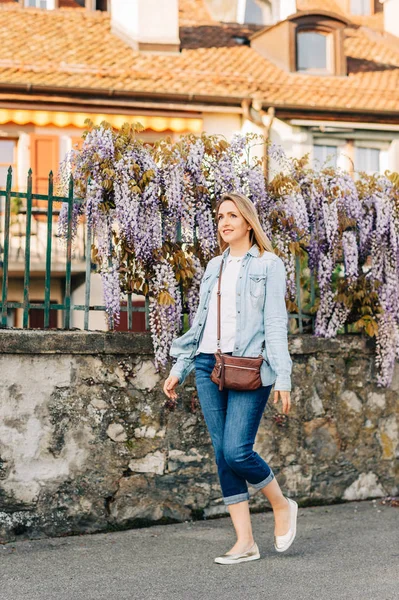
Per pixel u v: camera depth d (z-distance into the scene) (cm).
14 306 484
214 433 405
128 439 492
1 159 1519
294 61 1655
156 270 500
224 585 358
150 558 410
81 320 1473
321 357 563
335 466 562
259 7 1884
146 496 494
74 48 1595
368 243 585
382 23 2030
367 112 1558
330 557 410
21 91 1433
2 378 459
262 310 402
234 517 403
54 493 468
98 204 496
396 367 594
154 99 1480
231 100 1503
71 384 477
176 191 502
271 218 549
